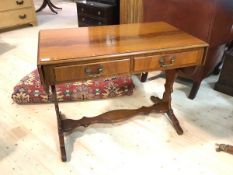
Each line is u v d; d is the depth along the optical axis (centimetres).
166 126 176
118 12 321
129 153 153
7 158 149
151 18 214
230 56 201
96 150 155
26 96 195
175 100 206
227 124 179
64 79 119
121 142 162
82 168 143
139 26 160
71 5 513
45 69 113
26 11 373
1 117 185
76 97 201
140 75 238
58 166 144
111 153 153
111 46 127
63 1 541
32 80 204
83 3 335
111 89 204
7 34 355
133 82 231
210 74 243
